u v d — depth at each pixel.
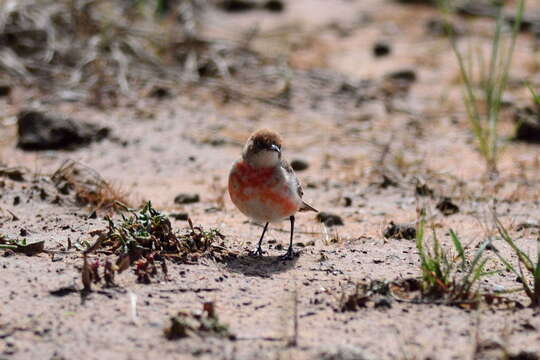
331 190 14.33
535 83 21.27
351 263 9.77
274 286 8.81
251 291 8.60
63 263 8.95
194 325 7.48
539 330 7.75
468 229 11.70
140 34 22.50
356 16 28.05
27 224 10.94
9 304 7.86
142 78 20.66
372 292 8.51
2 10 21.69
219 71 21.42
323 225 12.03
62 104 18.83
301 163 15.62
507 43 24.89
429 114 19.28
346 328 7.70
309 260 9.88
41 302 7.93
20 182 13.40
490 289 8.80
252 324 7.73
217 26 25.12
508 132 17.94
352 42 25.23
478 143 17.23
